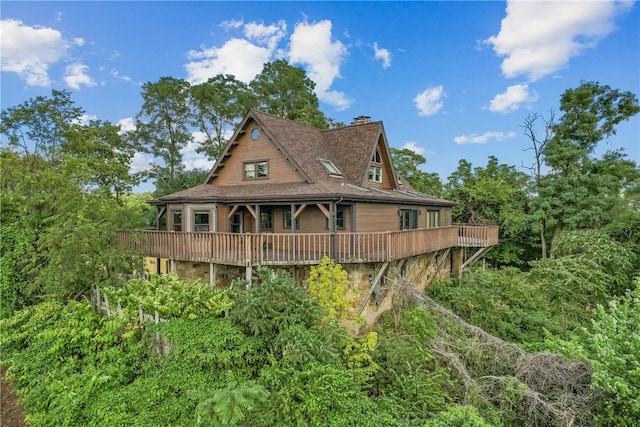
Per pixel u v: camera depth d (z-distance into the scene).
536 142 28.50
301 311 8.83
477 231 19.33
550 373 8.43
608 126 25.62
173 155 30.03
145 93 28.52
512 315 14.04
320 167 15.62
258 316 8.52
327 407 6.90
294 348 7.67
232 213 14.75
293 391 7.01
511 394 8.19
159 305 8.45
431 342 10.25
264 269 9.51
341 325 10.62
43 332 8.82
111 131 23.12
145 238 12.66
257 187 15.51
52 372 8.05
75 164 12.48
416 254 13.51
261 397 6.38
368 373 9.23
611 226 19.44
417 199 17.44
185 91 29.53
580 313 13.28
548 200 26.42
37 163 16.45
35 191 12.26
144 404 6.89
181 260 12.48
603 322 8.44
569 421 7.34
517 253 28.81
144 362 8.07
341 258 11.47
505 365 9.52
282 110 31.02
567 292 13.48
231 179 17.20
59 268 9.55
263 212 16.02
